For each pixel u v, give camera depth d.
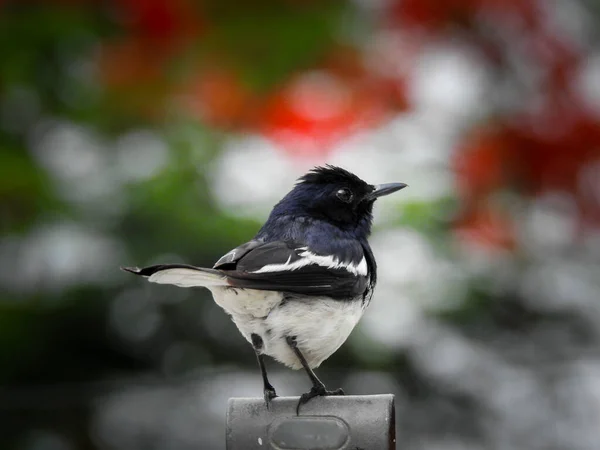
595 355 12.68
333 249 8.93
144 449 12.02
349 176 9.72
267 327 8.41
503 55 11.33
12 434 11.73
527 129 11.07
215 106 10.56
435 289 11.63
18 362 11.50
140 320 11.80
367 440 7.16
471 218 11.38
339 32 10.23
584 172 11.12
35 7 10.02
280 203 9.70
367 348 11.38
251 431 7.33
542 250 12.26
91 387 11.75
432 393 12.29
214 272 7.91
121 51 10.24
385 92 11.03
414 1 10.73
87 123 10.83
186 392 11.99
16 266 11.17
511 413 12.63
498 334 12.56
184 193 11.06
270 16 9.98
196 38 10.06
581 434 12.67
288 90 10.48
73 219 10.80
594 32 12.66
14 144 10.74
